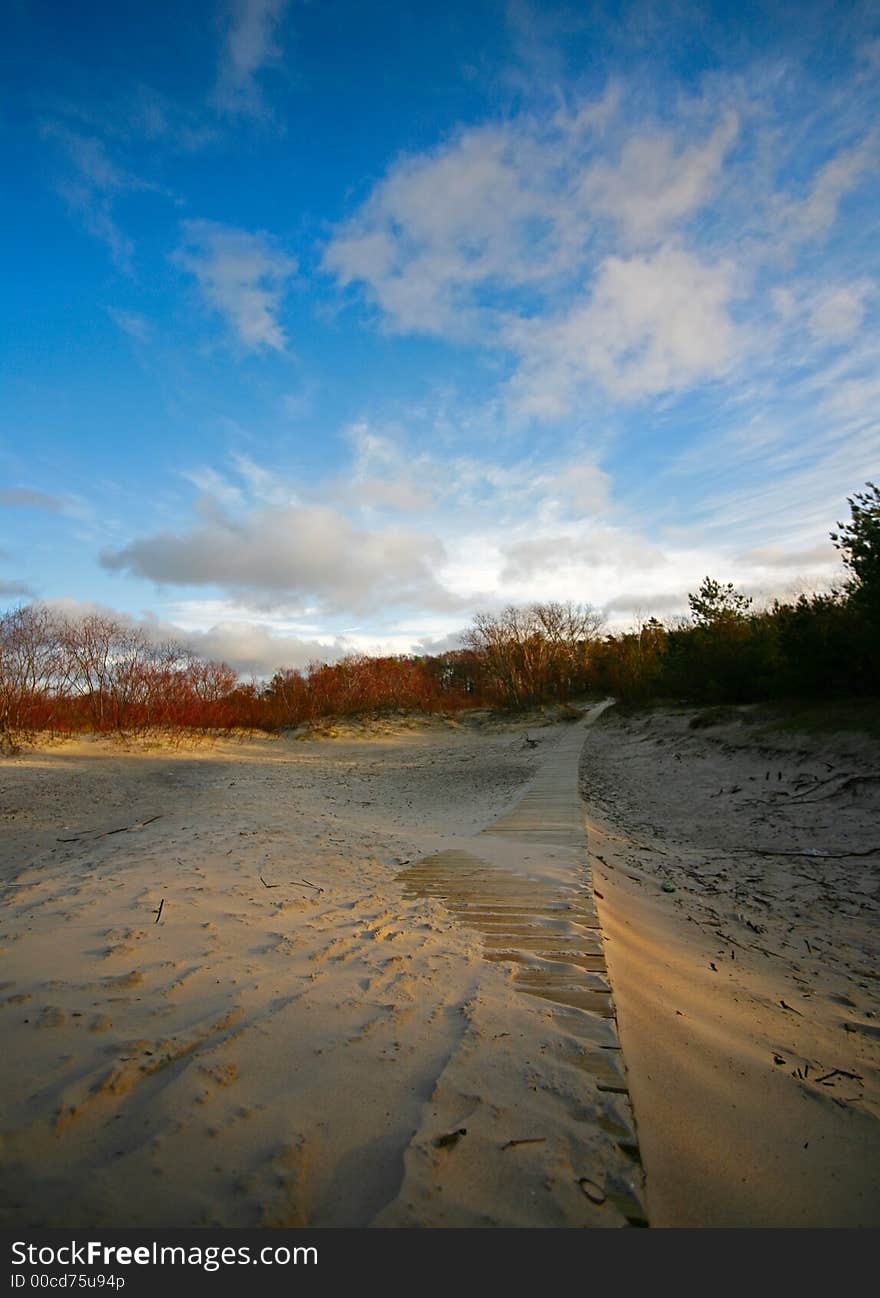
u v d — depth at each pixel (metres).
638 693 27.83
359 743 28.44
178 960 3.30
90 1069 2.23
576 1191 1.90
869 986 4.20
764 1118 2.50
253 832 7.66
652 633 34.03
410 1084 2.33
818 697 13.69
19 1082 2.14
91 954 3.32
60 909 4.18
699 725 16.39
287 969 3.31
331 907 4.64
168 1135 1.95
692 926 5.20
